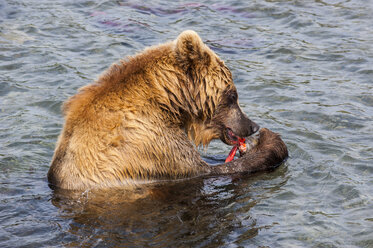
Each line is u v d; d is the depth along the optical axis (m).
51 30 19.84
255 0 23.30
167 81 10.45
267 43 19.44
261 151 11.75
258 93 15.86
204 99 10.84
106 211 9.41
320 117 14.37
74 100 10.31
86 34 19.59
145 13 21.86
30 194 9.90
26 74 16.53
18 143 12.62
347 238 8.91
